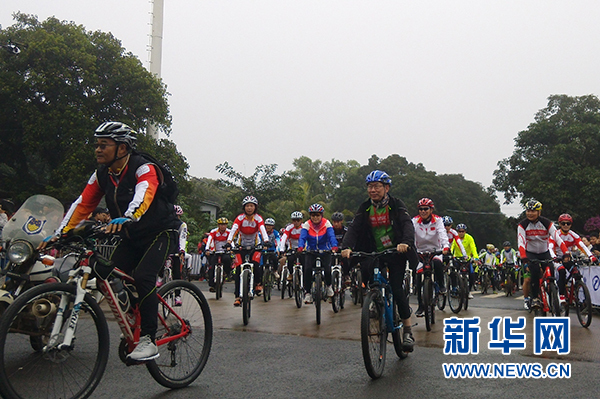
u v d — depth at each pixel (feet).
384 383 13.41
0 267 17.25
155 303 12.21
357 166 194.29
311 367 15.14
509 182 107.24
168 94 79.61
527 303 26.20
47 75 69.36
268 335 20.81
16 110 70.90
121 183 12.19
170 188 12.50
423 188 155.33
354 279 36.63
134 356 11.67
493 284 57.26
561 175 91.50
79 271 11.18
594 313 31.76
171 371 12.89
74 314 10.87
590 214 90.38
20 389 10.18
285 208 111.34
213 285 38.32
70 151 67.56
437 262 25.21
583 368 15.12
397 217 15.90
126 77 73.20
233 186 91.35
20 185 75.61
